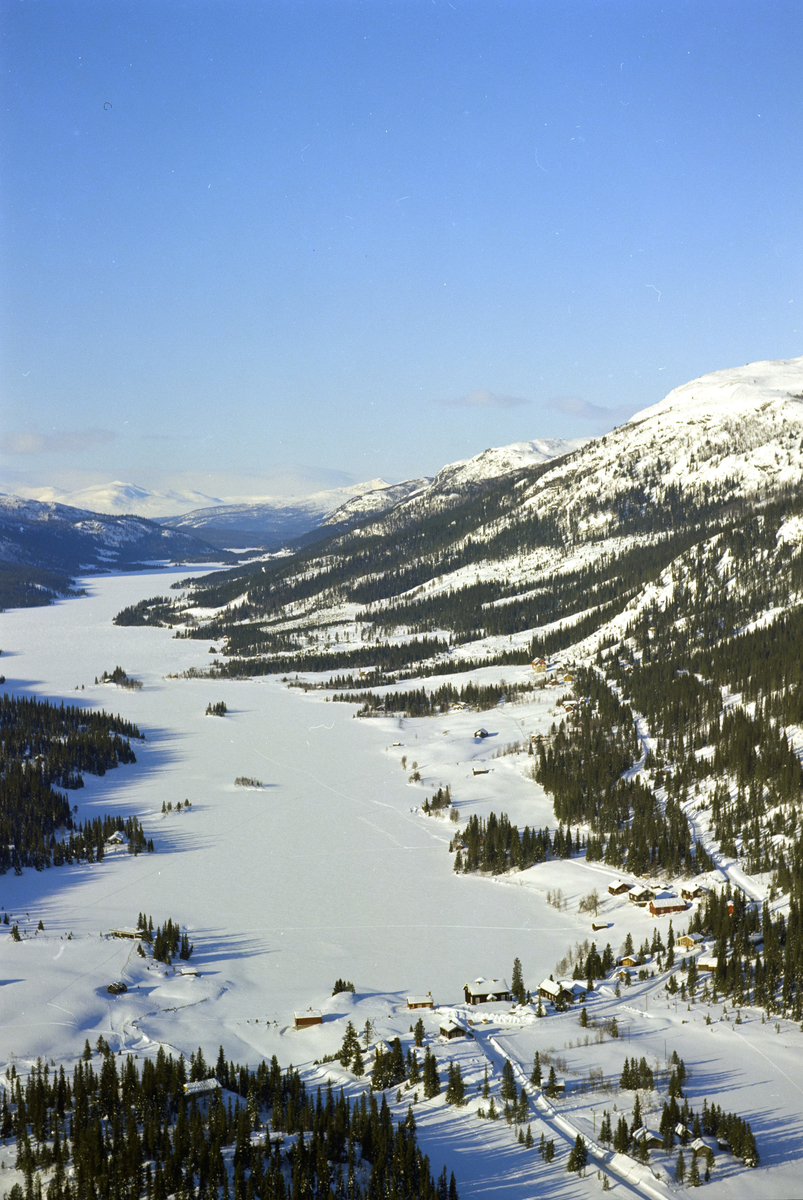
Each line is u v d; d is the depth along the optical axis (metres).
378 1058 145.12
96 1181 117.31
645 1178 113.12
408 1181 114.44
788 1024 153.50
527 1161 118.88
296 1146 122.31
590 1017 159.62
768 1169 115.25
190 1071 149.12
